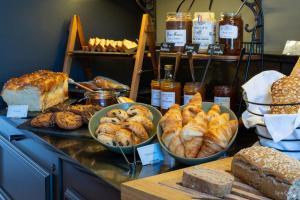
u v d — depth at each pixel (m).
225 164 1.14
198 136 1.20
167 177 1.07
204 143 1.19
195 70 2.01
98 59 2.46
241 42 1.58
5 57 2.22
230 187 0.94
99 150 1.44
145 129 1.39
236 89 1.67
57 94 2.14
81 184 1.36
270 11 1.70
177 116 1.27
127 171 1.22
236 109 1.66
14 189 1.97
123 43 2.11
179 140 1.21
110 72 2.51
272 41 1.71
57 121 1.65
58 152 1.46
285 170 0.91
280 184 0.89
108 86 2.16
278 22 1.67
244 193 0.94
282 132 1.08
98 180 1.22
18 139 1.88
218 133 1.18
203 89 1.66
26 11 2.24
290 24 1.63
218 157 1.22
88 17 2.43
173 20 1.66
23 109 1.96
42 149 1.65
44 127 1.70
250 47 1.61
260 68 1.68
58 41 2.37
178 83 1.70
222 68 1.87
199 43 1.63
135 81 2.03
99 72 2.48
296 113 1.10
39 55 2.32
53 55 2.37
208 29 1.63
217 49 1.52
